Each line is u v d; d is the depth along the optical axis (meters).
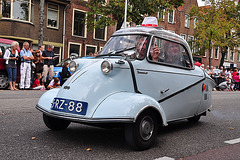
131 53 4.52
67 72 12.61
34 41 22.61
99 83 3.96
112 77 4.04
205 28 32.72
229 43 35.06
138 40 4.67
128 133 3.83
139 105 3.80
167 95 4.80
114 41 4.95
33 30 22.50
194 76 5.64
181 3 20.09
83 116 3.78
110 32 29.11
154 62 4.62
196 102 5.73
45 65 12.91
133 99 3.85
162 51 4.89
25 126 5.27
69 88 4.08
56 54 24.78
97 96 3.88
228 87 22.95
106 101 3.84
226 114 8.31
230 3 32.50
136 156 3.70
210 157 3.83
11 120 5.75
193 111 5.75
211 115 8.01
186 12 40.72
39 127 5.25
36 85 12.80
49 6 24.06
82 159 3.51
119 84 4.07
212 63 46.28
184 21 40.53
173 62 5.12
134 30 4.91
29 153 3.68
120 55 4.50
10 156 3.54
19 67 12.37
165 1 19.12
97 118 3.70
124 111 3.70
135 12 19.03
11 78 11.70
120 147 4.09
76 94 3.95
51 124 4.88
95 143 4.27
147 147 3.98
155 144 4.39
